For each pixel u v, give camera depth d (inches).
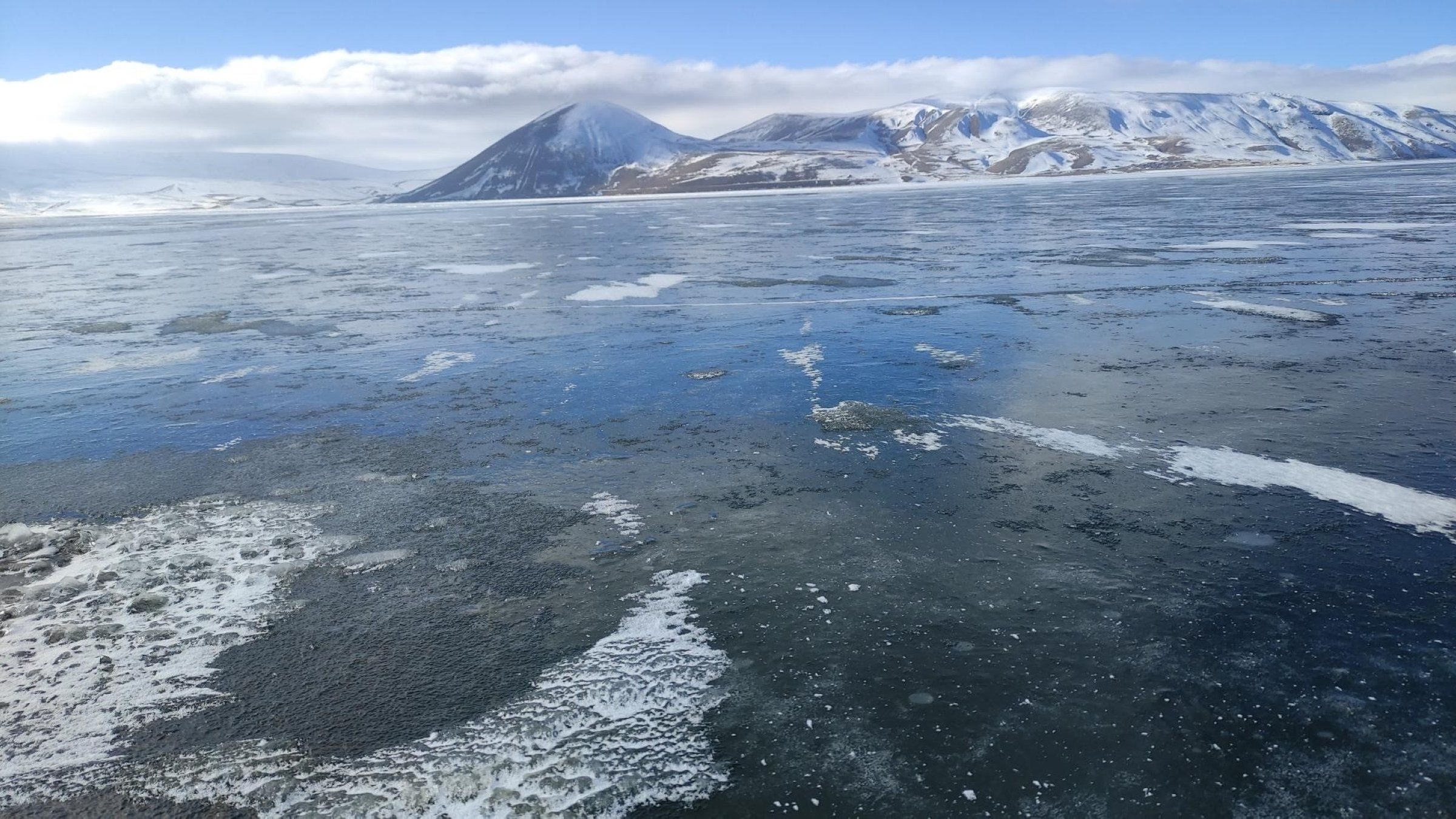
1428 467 293.4
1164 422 351.6
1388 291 660.1
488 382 452.4
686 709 173.8
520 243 1439.5
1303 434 331.0
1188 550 237.8
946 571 229.3
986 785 150.9
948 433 344.2
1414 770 151.7
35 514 284.2
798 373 452.1
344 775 156.9
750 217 2053.4
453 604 218.8
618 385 436.8
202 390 449.4
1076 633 197.9
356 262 1170.6
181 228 2519.7
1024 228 1402.6
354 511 280.8
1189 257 912.9
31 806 151.2
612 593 222.7
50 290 916.0
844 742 162.6
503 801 149.0
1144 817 142.8
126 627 208.5
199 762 161.5
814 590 221.1
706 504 279.7
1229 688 175.9
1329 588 214.5
